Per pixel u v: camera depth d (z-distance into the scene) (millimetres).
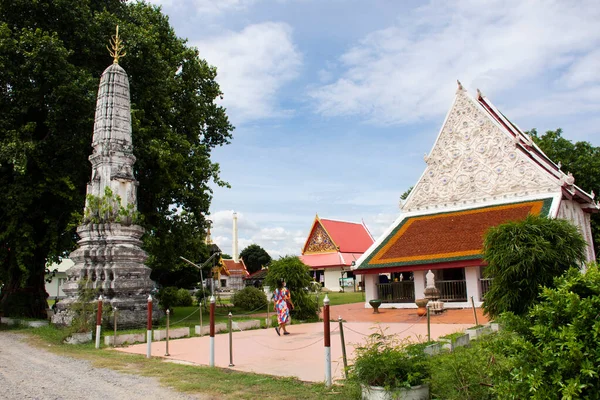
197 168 27469
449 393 6961
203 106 30406
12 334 18266
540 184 27500
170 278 47688
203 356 12320
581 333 4969
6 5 21625
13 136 20406
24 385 9109
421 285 26953
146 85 25875
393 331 17375
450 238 26828
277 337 16438
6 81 21109
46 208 24250
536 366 5145
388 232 30953
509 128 35094
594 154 40438
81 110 22016
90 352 13469
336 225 63531
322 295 45750
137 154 24203
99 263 19266
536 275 14133
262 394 8031
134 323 18469
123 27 24641
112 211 19984
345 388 7891
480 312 22141
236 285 83125
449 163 31250
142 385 8984
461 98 31359
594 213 36688
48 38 20469
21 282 21922
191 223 28922
